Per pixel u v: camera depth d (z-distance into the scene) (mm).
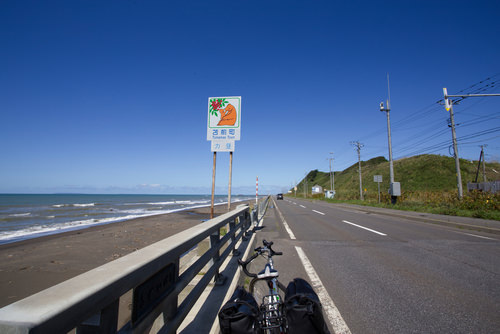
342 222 13812
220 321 2037
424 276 5004
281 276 5035
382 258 6363
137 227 15750
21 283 6129
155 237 12086
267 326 2162
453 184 47125
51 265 7586
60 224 18969
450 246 7727
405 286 4488
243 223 7086
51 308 1000
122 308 4199
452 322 3232
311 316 1982
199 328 2713
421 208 18547
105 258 8352
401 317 3369
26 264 7695
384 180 57844
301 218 16094
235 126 8203
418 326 3141
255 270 5406
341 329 3078
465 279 4816
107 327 1329
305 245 7926
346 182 82312
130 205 54094
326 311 3549
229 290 3719
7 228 16938
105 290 1252
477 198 16625
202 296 3514
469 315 3414
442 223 12898
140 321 1547
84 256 8602
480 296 4031
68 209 39469
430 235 9625
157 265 1772
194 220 19734
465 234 9812
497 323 3199
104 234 13109
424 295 4090
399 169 59438
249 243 7008
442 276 4992
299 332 1973
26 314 950
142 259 1657
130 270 1452
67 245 10375
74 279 1290
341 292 4227
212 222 3811
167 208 41344
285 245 7934
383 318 3346
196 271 2713
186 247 2365
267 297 2354
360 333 2992
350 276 5023
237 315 1970
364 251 7117
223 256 4270
